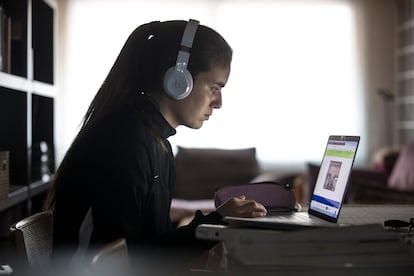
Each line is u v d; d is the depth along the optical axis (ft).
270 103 21.26
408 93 21.33
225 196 5.66
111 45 20.68
